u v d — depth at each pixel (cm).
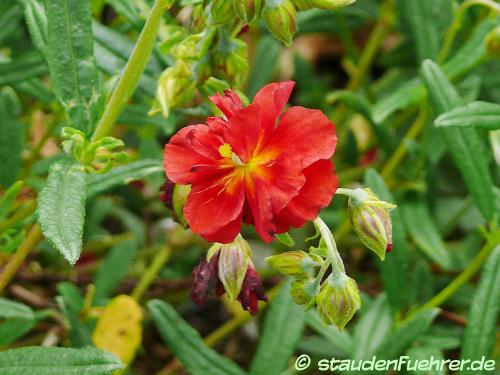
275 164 8
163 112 10
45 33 10
